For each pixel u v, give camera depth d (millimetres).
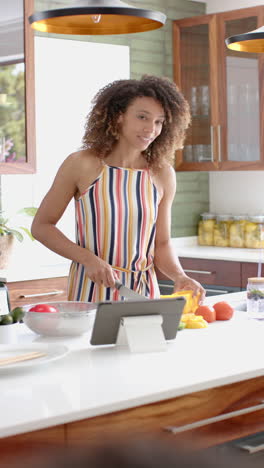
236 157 4652
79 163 2523
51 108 4473
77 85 4582
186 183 5164
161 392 1442
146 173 2562
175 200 5094
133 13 2098
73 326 2012
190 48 4859
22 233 4395
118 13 2088
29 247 4434
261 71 4465
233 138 4656
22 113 3758
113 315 1823
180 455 723
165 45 4973
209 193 5316
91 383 1511
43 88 4422
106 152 2537
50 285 3904
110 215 2504
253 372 1625
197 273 4582
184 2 5043
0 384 1511
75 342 1957
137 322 1839
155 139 2561
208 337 2010
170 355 1779
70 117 4570
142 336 1830
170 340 1963
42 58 4398
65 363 1698
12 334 1946
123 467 715
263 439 1647
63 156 4562
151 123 2404
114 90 2463
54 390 1459
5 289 2424
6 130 3699
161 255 2613
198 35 4797
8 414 1298
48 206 2559
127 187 2527
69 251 2420
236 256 4379
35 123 3990
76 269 2541
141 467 710
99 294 2480
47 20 2334
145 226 2539
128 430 1412
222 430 1571
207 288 4543
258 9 4477
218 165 4734
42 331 2025
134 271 2529
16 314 1983
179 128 2549
